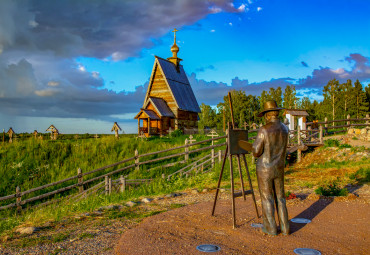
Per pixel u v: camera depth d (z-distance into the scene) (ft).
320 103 241.35
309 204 27.04
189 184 42.01
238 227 20.92
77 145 66.03
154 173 55.67
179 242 18.06
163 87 144.56
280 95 249.96
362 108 210.18
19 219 26.30
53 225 22.93
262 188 19.38
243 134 22.30
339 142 71.67
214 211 25.13
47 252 17.12
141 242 18.07
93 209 28.32
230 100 22.49
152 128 131.75
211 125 241.14
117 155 65.67
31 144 61.21
